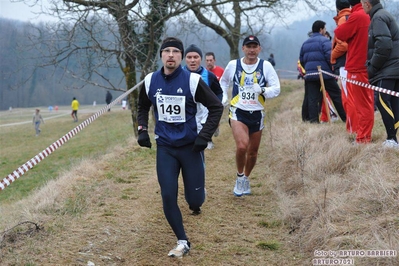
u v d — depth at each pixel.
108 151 9.82
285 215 4.76
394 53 5.69
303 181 5.46
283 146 7.27
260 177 6.67
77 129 5.00
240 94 5.48
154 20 11.87
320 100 9.56
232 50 18.62
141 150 8.91
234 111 5.53
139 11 10.81
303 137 7.03
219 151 8.84
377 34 5.60
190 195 4.21
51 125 29.19
